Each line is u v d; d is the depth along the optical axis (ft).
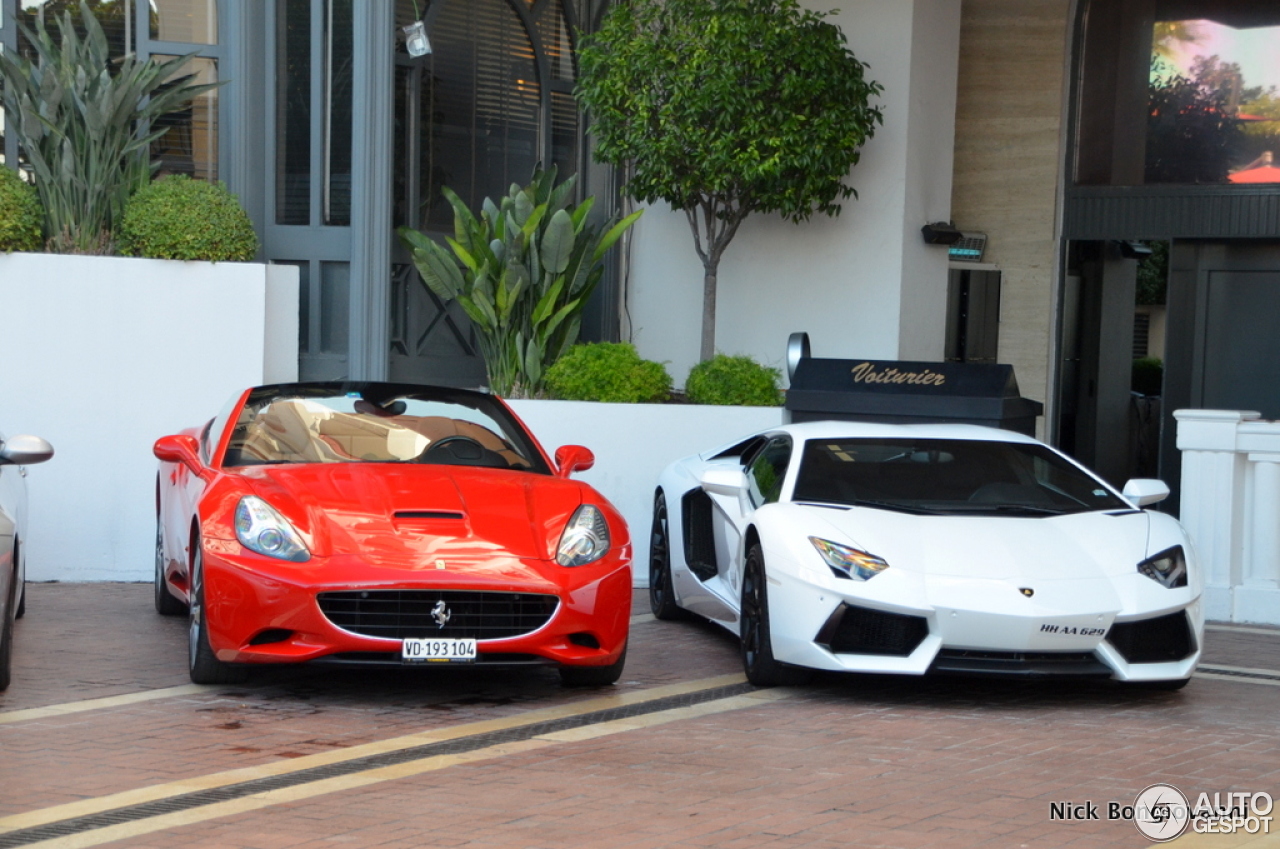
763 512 21.12
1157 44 42.68
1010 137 44.11
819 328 39.47
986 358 44.42
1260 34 41.52
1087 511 21.50
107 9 36.19
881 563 19.16
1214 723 18.62
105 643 23.32
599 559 19.13
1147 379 43.88
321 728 17.37
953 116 41.34
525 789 14.60
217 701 18.84
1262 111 41.55
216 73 36.47
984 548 19.49
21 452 19.75
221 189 32.48
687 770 15.56
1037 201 43.96
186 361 30.99
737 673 22.03
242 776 14.97
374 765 15.53
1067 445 44.73
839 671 19.10
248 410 22.48
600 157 36.73
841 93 35.76
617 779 15.10
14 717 17.74
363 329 35.45
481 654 18.10
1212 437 28.37
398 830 13.03
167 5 36.32
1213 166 42.22
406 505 19.12
